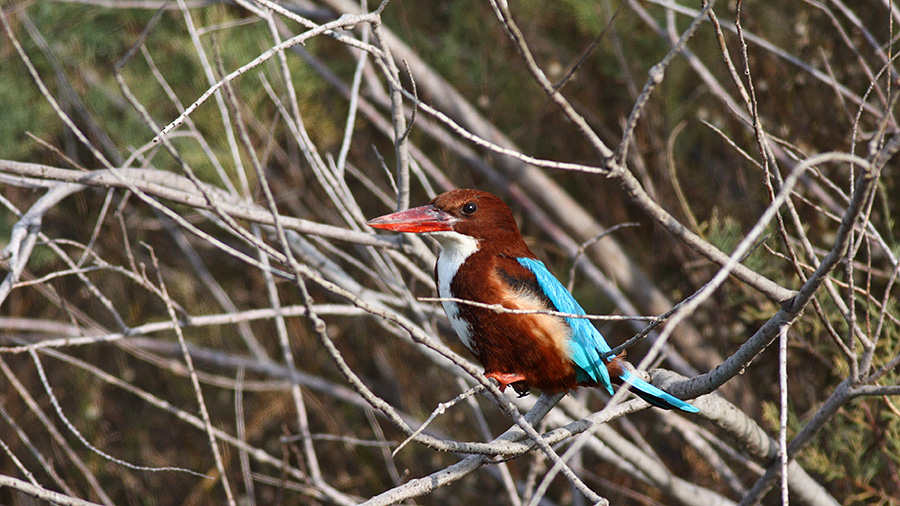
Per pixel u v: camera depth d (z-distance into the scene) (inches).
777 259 398.9
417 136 522.0
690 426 367.6
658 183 467.8
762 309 376.5
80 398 569.3
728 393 430.6
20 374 564.4
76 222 555.5
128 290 572.4
